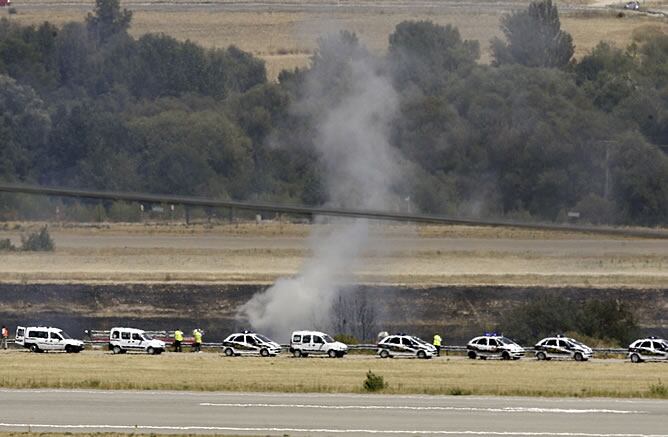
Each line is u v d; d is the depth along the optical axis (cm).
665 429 15738
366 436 15150
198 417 16462
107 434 15138
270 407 17288
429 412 16912
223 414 16688
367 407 17325
